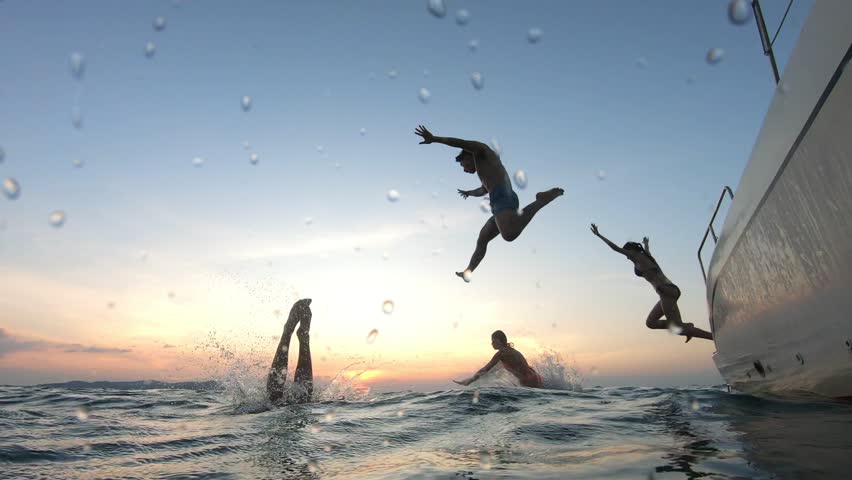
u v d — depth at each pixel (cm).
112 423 263
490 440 180
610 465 128
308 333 350
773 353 248
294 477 142
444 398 303
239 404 342
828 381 197
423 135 308
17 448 190
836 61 141
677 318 483
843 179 150
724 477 106
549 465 135
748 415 185
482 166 318
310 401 336
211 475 148
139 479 144
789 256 202
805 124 163
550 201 307
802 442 131
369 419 244
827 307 180
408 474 134
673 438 157
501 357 468
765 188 206
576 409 245
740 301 284
